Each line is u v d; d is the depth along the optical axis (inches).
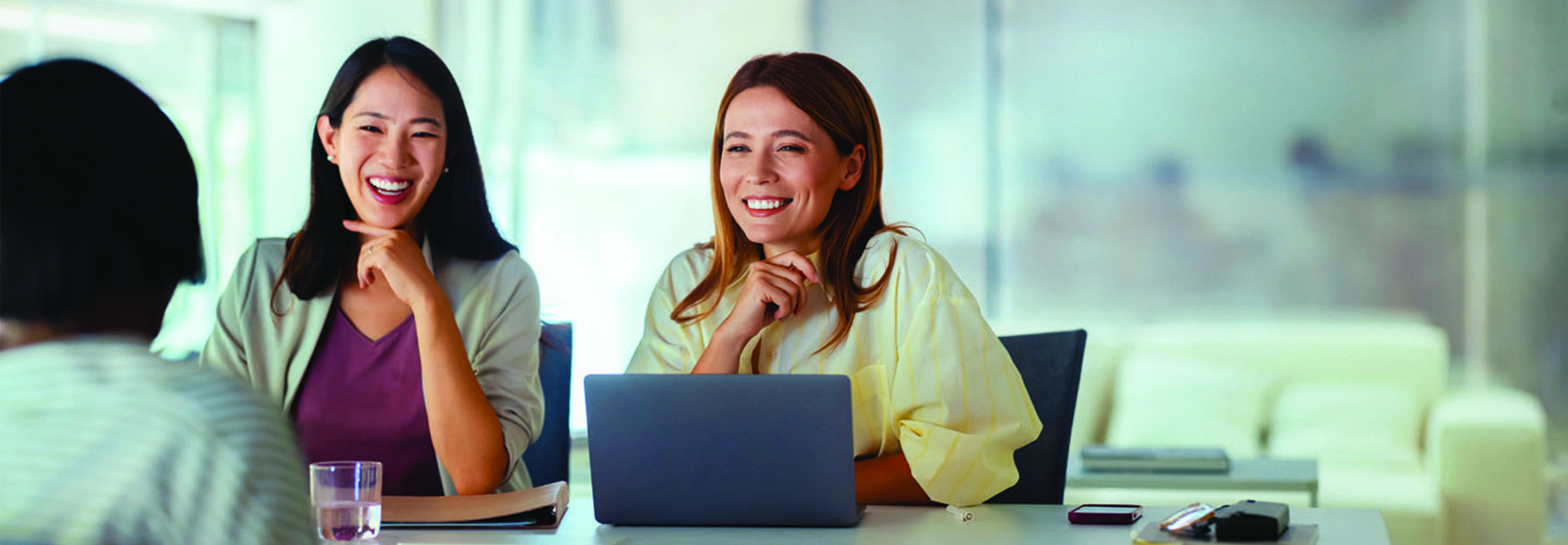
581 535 60.4
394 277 76.5
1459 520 158.2
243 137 194.2
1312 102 205.3
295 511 34.3
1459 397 198.2
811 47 220.5
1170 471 118.8
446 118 81.8
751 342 79.1
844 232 79.6
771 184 77.9
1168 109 210.7
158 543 32.4
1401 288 201.6
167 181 36.4
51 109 35.1
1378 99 203.0
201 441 32.8
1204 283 208.8
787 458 60.3
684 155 219.1
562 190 219.8
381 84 79.7
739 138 79.3
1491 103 198.5
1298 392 186.1
